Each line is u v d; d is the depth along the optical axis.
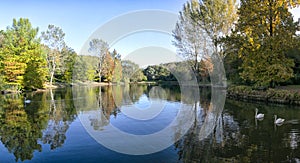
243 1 19.14
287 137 7.70
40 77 29.53
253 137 7.75
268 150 6.54
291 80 19.64
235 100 17.55
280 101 15.12
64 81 38.06
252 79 17.86
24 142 7.63
